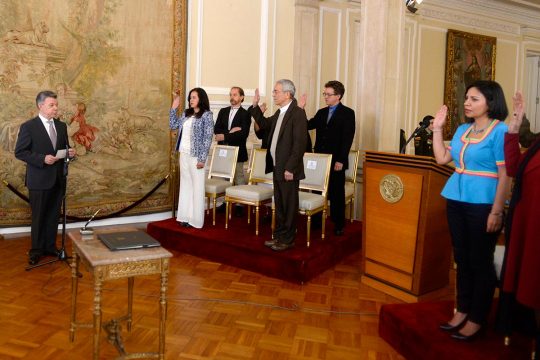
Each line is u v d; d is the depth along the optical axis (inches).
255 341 120.6
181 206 207.8
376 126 212.7
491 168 101.8
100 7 228.8
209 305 143.4
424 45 371.6
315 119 207.9
